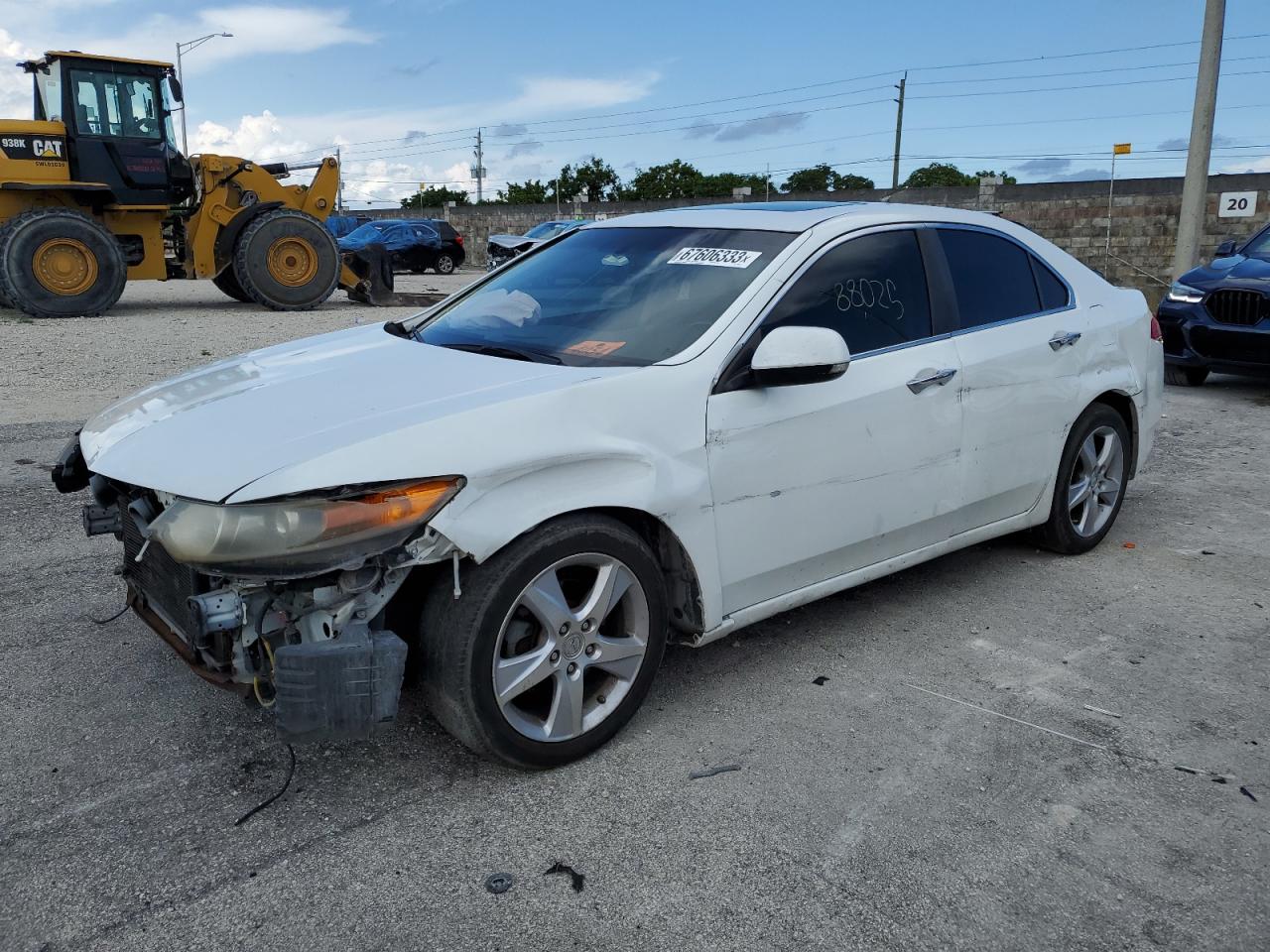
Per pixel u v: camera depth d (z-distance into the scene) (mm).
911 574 4621
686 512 3070
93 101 14906
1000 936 2295
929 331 3887
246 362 3580
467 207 51344
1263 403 9117
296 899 2371
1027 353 4227
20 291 14359
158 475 2676
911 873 2506
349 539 2453
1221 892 2449
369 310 17016
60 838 2568
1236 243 10164
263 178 16609
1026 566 4738
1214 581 4574
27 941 2217
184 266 17125
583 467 2846
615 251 3918
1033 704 3383
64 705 3230
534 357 3316
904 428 3686
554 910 2354
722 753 3047
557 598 2828
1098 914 2367
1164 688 3516
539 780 2887
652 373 3051
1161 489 6184
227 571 2465
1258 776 2965
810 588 3564
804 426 3354
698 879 2473
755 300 3342
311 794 2791
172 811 2695
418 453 2576
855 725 3223
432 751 3031
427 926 2293
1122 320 4844
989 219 4414
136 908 2328
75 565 4449
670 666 3635
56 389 8750
